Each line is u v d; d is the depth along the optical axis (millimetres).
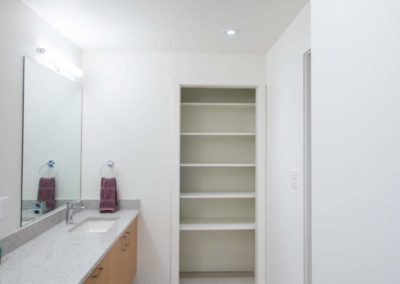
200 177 3535
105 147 3094
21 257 1753
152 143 3125
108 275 1987
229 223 3303
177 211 3049
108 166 3088
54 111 2445
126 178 3105
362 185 820
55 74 2461
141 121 3121
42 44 2256
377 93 761
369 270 789
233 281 3299
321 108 1053
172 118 3092
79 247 1932
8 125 1839
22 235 1972
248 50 3047
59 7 2080
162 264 3100
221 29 2488
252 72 3172
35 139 2148
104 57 3096
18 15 1940
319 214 1065
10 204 1856
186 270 3500
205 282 3270
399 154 685
